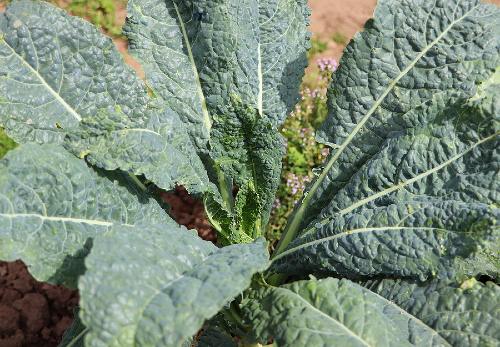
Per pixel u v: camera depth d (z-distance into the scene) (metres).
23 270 1.03
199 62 0.87
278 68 0.89
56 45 0.78
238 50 0.85
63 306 1.01
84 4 1.34
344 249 0.76
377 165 0.79
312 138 1.08
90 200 0.74
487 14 0.81
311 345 0.66
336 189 0.85
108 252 0.64
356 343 0.65
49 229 0.70
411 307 0.72
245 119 0.81
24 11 0.77
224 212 0.84
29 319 0.99
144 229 0.69
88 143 0.73
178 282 0.64
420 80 0.81
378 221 0.75
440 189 0.76
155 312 0.61
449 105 0.77
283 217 1.04
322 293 0.70
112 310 0.60
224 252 0.71
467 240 0.70
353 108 0.84
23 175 0.69
